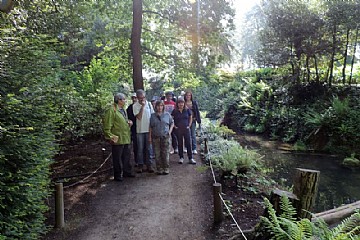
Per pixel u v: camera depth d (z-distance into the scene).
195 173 6.68
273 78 18.92
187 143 7.48
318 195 7.62
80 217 4.54
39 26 5.49
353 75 15.87
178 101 7.37
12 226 2.61
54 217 4.52
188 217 4.49
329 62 15.78
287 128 15.37
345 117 12.27
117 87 12.81
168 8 10.84
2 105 2.75
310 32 14.48
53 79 4.62
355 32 14.40
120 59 12.02
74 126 8.04
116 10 11.49
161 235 3.97
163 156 6.65
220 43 10.70
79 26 8.05
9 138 2.79
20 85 3.27
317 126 12.98
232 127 21.14
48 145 3.78
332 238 2.60
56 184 4.20
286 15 14.89
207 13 10.23
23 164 3.03
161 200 5.18
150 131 6.70
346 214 4.23
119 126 6.12
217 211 4.27
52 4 6.28
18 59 3.29
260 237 3.29
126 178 6.48
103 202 5.13
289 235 2.71
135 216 4.57
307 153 12.20
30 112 3.24
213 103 26.69
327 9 14.20
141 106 6.77
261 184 6.05
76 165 7.48
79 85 9.99
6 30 2.94
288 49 15.59
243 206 4.81
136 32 10.05
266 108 18.00
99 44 12.19
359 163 10.09
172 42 11.67
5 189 2.64
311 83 15.59
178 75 12.23
